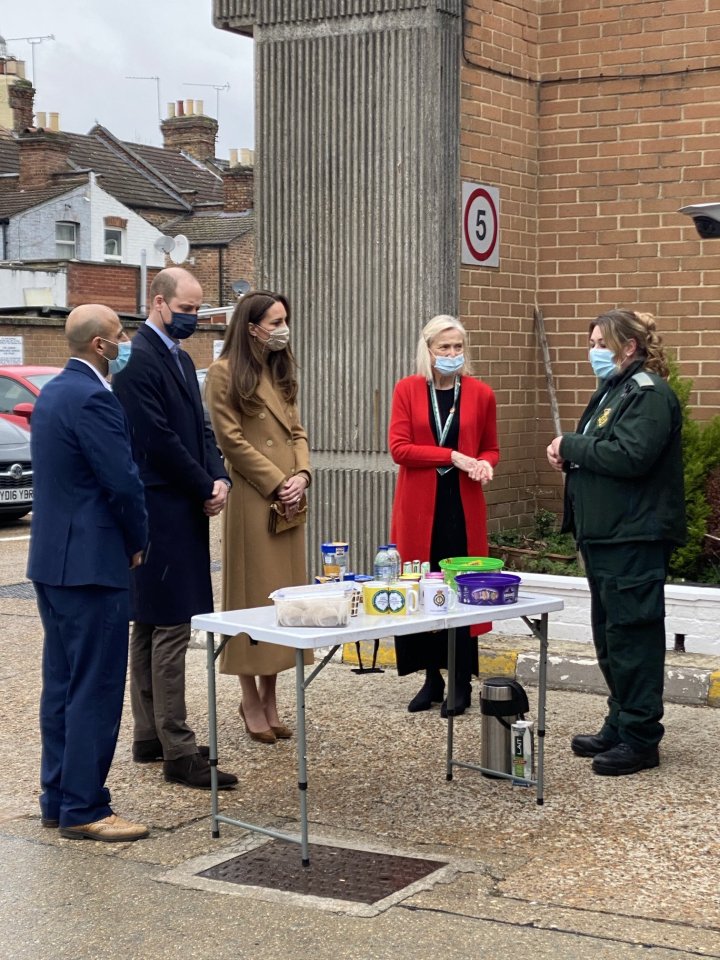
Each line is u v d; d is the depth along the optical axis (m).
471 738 6.40
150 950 4.14
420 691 6.96
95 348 5.15
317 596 4.85
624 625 5.75
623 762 5.82
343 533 8.30
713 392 8.48
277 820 5.33
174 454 5.70
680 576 8.04
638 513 5.70
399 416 6.66
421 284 7.94
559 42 8.75
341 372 8.21
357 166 8.06
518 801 5.51
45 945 4.20
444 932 4.23
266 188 8.33
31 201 39.84
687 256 8.48
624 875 4.70
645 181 8.58
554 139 8.82
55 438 5.04
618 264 8.70
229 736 6.49
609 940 4.16
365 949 4.12
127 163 44.59
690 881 4.64
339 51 8.05
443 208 7.95
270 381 6.32
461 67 8.12
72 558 5.01
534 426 9.02
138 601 5.77
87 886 4.67
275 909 4.43
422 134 7.87
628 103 8.59
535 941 4.16
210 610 5.90
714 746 6.23
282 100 8.24
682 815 5.30
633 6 8.52
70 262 34.34
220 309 32.91
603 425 5.77
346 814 5.39
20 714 6.98
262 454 6.23
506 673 7.35
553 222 8.88
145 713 6.08
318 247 8.21
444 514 6.63
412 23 7.84
